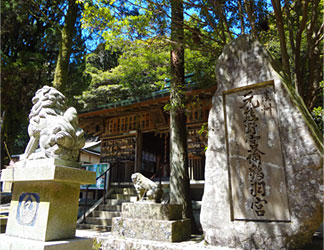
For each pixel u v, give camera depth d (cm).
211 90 812
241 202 429
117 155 1165
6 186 817
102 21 591
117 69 1794
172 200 647
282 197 396
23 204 330
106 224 730
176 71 718
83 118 1165
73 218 334
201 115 1000
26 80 1137
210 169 469
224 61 514
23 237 314
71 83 1216
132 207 566
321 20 709
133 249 464
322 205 362
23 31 1180
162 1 603
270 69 456
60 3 1159
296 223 375
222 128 480
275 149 420
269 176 416
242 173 441
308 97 668
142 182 636
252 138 447
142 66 1193
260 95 459
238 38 510
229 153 463
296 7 716
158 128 1087
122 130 1167
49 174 297
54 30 1127
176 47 681
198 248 410
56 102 366
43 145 332
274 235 388
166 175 1326
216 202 446
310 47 648
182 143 682
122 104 1010
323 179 369
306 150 390
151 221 516
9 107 1152
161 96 916
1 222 410
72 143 337
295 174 392
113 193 962
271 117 438
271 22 757
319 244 404
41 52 1209
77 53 1191
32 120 359
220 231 430
